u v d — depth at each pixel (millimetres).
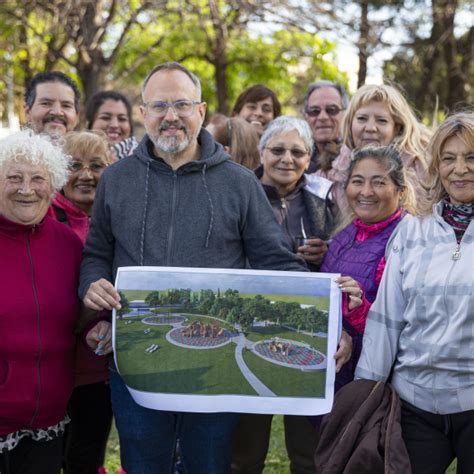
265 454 3895
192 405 3100
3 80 16406
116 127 5926
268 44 14047
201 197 3232
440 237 2879
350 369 3379
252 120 5973
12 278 3023
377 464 2752
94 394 3822
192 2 12828
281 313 3092
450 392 2795
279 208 4059
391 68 12711
